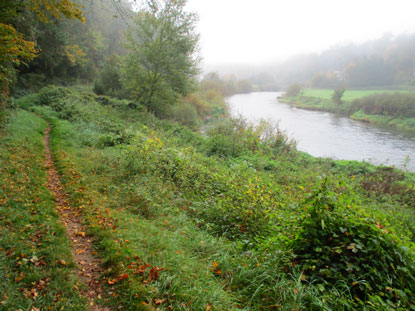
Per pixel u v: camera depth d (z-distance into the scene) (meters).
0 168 6.09
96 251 3.93
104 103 23.02
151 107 23.39
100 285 3.27
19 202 4.83
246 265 3.83
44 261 3.46
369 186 11.02
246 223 5.21
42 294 2.91
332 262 3.58
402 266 3.31
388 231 3.61
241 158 13.38
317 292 3.25
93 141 11.23
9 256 3.34
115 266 3.54
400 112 37.78
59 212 5.04
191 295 3.11
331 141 26.08
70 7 8.00
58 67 33.22
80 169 7.60
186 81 22.05
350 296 3.16
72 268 3.48
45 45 27.91
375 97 43.38
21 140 8.99
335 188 6.27
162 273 3.41
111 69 29.56
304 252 3.89
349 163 14.59
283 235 4.42
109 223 4.70
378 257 3.35
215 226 5.25
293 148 17.41
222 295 3.21
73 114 16.39
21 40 7.74
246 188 6.47
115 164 8.09
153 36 21.30
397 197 9.93
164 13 19.73
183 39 20.53
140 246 4.02
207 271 3.65
